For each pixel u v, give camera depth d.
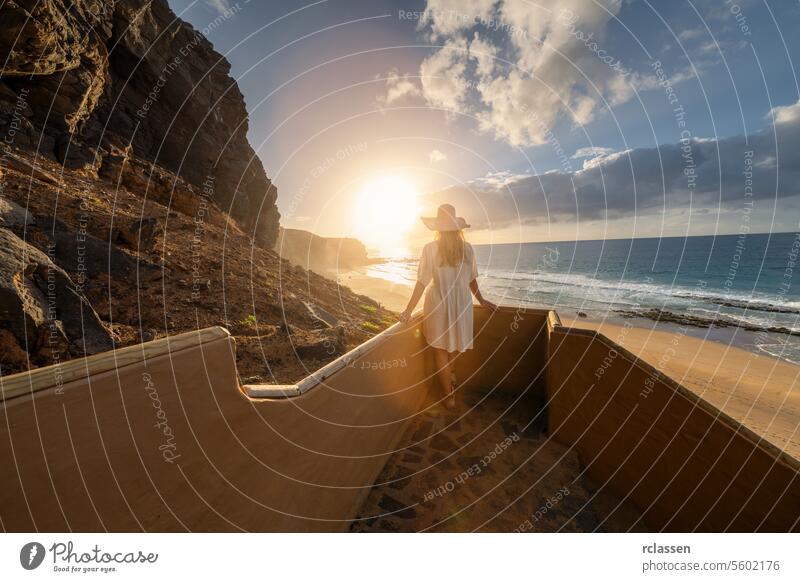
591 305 28.78
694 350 17.92
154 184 9.74
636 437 1.93
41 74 9.41
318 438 1.61
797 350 17.73
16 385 0.66
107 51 12.91
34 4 8.56
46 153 8.02
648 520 1.86
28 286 2.23
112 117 13.59
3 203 3.42
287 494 1.43
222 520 1.12
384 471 2.37
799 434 10.08
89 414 0.76
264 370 2.65
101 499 0.80
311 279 8.80
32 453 0.68
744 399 12.48
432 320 2.96
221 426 1.09
